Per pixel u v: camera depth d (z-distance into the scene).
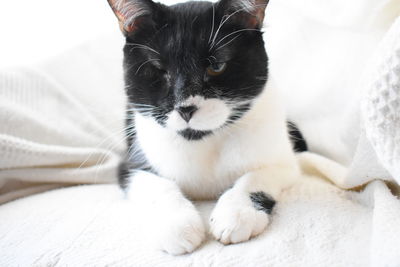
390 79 0.32
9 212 0.41
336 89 0.53
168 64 0.39
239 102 0.40
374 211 0.34
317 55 0.55
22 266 0.34
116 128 0.55
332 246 0.33
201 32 0.39
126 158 0.48
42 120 0.50
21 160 0.45
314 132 0.55
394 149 0.32
